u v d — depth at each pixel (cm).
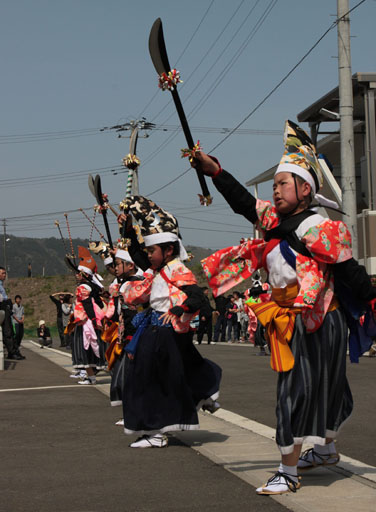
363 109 2644
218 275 539
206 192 530
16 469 566
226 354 1928
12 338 1816
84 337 1172
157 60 498
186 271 662
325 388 478
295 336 482
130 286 688
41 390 1112
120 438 698
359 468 537
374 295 488
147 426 646
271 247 501
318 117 2614
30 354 2048
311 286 475
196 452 626
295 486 477
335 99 2417
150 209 678
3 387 1157
